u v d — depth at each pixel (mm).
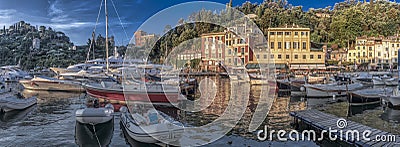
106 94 18391
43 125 13086
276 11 75875
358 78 36625
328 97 22406
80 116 12008
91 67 33406
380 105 18594
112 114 12555
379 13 93375
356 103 18969
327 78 36344
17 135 11508
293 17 76562
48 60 69938
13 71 41000
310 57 54562
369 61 70625
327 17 92438
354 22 79812
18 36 109812
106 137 10992
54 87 26578
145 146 9820
